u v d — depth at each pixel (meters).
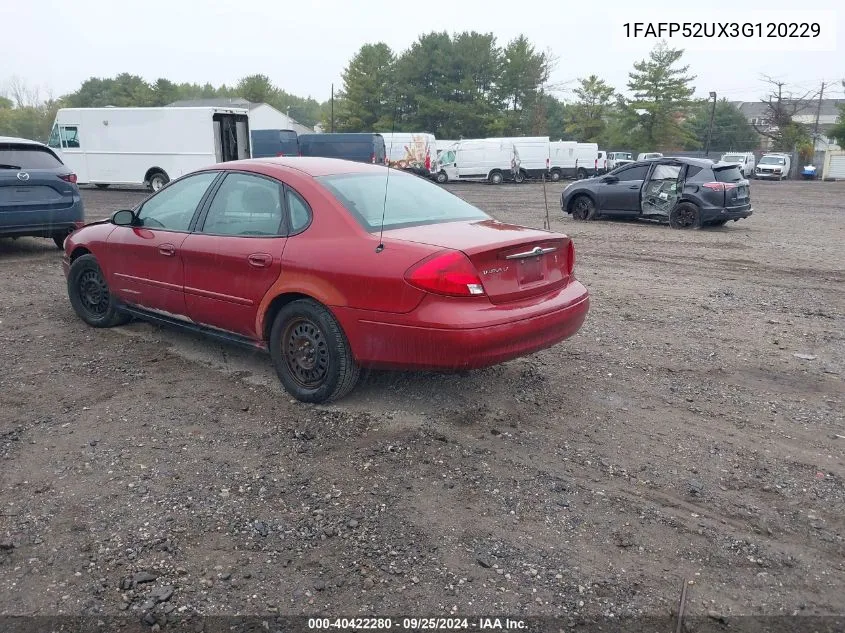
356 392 4.95
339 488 3.70
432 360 4.11
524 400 4.87
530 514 3.49
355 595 2.89
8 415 4.55
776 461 4.08
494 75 60.91
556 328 4.51
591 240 13.41
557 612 2.82
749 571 3.09
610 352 6.00
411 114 62.41
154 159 24.72
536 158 38.94
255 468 3.90
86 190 27.23
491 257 4.15
